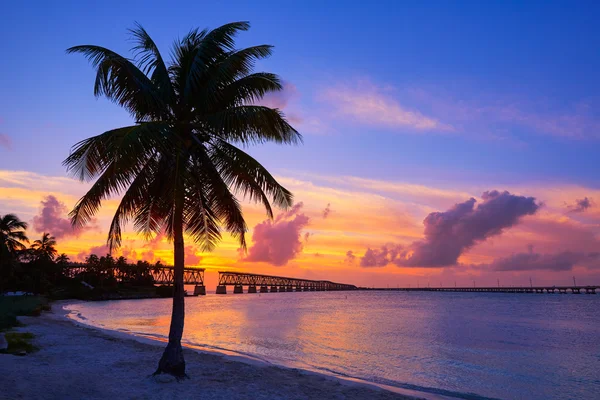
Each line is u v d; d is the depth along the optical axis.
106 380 11.70
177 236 12.29
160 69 12.28
